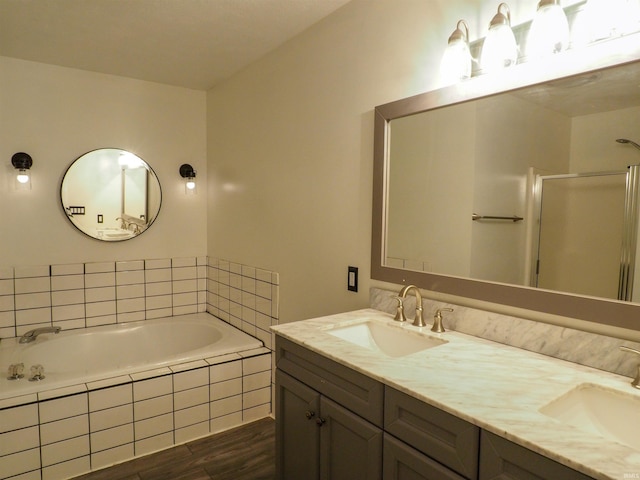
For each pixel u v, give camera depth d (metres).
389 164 1.82
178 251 3.49
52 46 2.55
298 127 2.39
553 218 1.29
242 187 3.00
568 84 1.25
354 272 2.03
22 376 2.18
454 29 1.56
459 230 1.56
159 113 3.32
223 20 2.21
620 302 1.16
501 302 1.43
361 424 1.26
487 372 1.18
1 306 2.79
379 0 1.86
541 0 1.24
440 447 1.03
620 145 1.15
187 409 2.44
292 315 2.49
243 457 2.30
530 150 1.34
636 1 1.10
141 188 3.28
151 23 2.24
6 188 2.78
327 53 2.16
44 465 2.03
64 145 2.96
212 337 3.14
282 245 2.57
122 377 2.28
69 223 3.02
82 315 3.09
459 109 1.55
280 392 1.66
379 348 1.71
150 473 2.15
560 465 0.79
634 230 1.12
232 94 3.10
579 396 1.10
